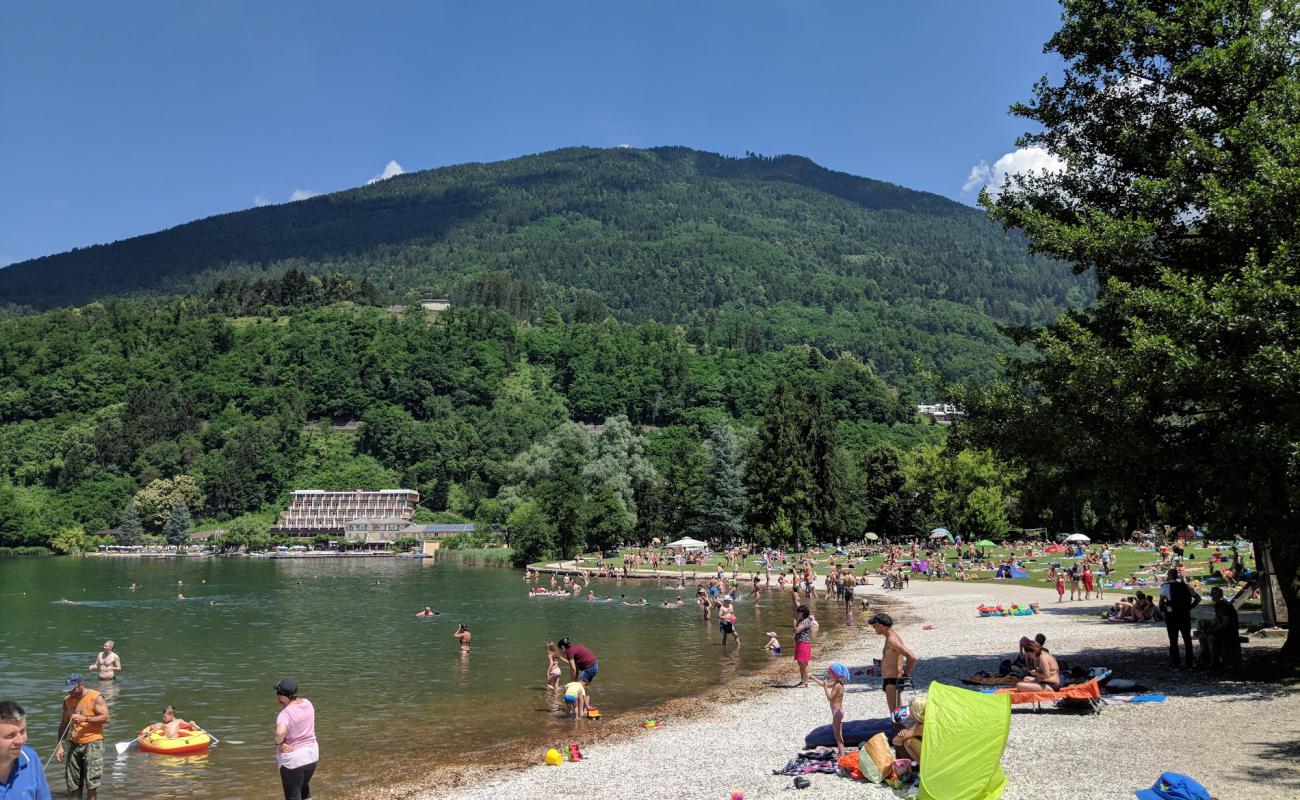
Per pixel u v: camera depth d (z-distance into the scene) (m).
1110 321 23.17
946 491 114.94
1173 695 19.97
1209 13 22.27
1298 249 19.08
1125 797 12.81
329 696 28.09
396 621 53.41
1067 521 114.31
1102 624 36.72
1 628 50.97
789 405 119.56
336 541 188.12
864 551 103.00
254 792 17.81
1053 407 22.83
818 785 14.77
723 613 39.62
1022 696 19.23
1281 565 22.75
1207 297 20.39
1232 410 20.14
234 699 28.28
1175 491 22.20
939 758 12.95
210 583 92.69
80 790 16.23
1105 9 24.33
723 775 16.20
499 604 64.25
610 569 92.19
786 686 27.45
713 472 123.50
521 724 23.39
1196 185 21.62
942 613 47.75
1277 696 19.09
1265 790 12.59
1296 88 20.20
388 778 18.12
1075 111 25.56
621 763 18.06
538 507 122.50
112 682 31.69
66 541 182.62
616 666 33.34
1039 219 23.77
